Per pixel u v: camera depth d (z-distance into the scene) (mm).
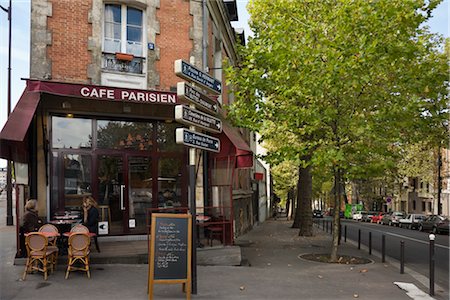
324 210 81750
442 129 17359
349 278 9617
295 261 12141
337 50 11023
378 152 11648
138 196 12734
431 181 39812
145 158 12898
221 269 10133
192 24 13414
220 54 18594
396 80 12047
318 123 11305
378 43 10766
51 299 7082
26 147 10609
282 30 12297
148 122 13047
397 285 9031
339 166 11648
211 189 13594
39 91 10172
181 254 7117
